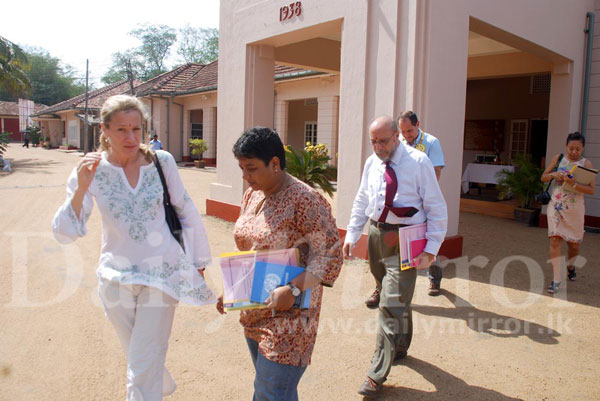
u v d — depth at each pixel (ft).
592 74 31.07
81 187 7.68
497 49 35.14
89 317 14.42
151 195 8.20
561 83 30.60
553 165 18.31
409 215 11.00
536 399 10.62
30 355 12.09
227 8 29.37
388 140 10.80
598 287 18.49
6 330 13.44
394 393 10.81
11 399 10.18
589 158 31.32
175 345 12.89
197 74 87.15
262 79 28.53
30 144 167.63
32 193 41.11
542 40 26.73
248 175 7.41
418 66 19.52
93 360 11.93
